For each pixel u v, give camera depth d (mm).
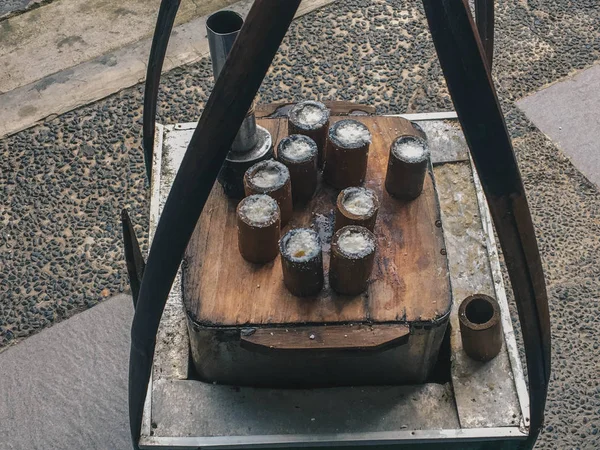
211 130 860
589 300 2068
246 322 1222
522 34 2740
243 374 1349
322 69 2633
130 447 1830
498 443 1333
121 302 2080
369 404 1326
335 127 1347
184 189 910
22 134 2453
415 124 1562
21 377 1940
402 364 1312
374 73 2623
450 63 820
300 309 1232
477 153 874
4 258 2176
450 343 1400
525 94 2566
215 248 1312
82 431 1854
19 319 2055
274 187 1260
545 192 2307
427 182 1414
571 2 2834
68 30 2744
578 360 1960
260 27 790
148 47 2688
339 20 2777
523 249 939
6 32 2740
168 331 1420
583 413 1875
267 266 1289
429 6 800
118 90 2562
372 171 1440
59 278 2133
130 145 2436
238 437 1292
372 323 1221
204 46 2688
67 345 1998
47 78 2602
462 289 1479
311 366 1313
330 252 1239
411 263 1295
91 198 2311
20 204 2295
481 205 1597
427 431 1292
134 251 1307
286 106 1645
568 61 2654
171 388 1345
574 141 2426
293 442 1290
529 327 1026
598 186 2320
